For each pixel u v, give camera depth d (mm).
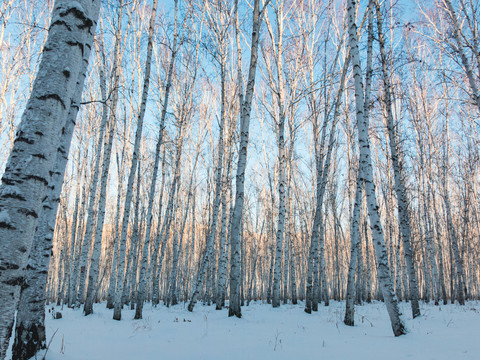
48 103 2307
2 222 2035
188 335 6375
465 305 15734
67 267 19547
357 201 9289
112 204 25047
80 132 17781
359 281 17797
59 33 2443
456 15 9227
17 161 2174
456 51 9539
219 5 13000
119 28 10836
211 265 19531
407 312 11688
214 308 13914
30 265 4359
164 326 7566
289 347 5270
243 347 5277
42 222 4594
